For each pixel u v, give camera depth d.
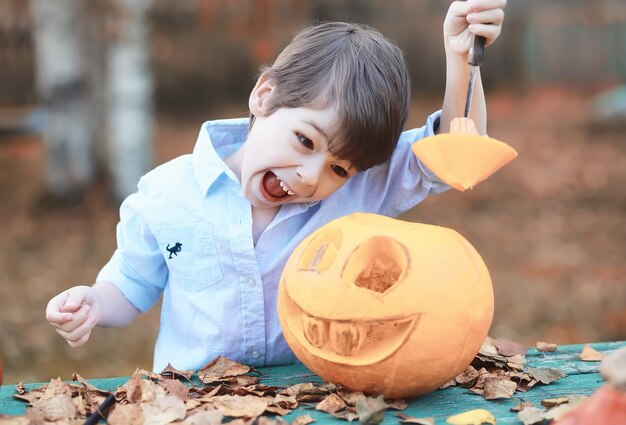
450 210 10.37
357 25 2.41
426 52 19.38
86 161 9.97
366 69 2.18
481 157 1.84
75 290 2.29
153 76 18.02
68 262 7.86
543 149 14.16
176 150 13.95
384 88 2.19
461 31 2.27
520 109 18.72
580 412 1.52
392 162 2.46
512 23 21.34
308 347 1.97
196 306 2.44
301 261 2.01
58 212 9.68
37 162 13.18
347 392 2.02
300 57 2.22
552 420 1.84
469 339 1.92
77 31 9.77
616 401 1.48
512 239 8.88
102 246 8.41
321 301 1.89
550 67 21.61
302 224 2.46
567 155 13.59
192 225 2.41
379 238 1.92
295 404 1.99
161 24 17.53
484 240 8.87
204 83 18.59
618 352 1.51
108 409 1.93
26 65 16.25
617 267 7.70
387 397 1.99
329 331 1.91
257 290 2.41
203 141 2.47
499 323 6.20
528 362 2.38
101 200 9.97
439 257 1.91
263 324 2.43
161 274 2.56
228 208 2.41
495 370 2.27
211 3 15.83
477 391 2.08
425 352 1.87
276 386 2.13
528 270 7.67
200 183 2.41
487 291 1.97
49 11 9.61
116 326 2.49
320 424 1.87
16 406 2.01
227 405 1.94
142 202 2.46
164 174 2.48
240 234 2.38
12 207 9.97
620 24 21.38
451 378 1.98
